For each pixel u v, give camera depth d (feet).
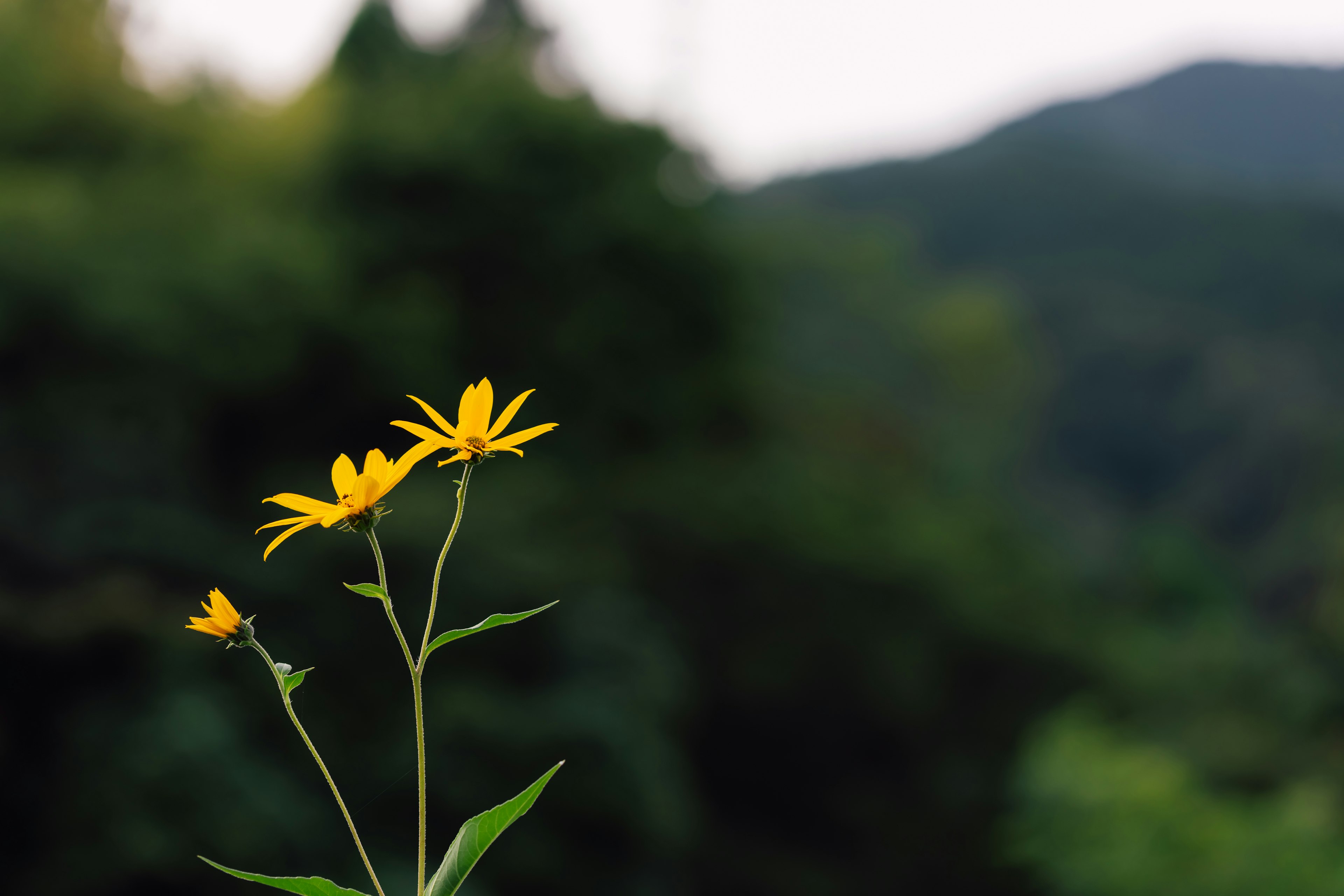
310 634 36.27
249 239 48.98
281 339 46.83
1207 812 28.73
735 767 62.75
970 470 112.37
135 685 29.22
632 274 70.33
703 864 55.72
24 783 26.66
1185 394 223.71
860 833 60.85
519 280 66.08
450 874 4.17
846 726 63.31
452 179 63.10
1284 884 25.79
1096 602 102.37
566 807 37.47
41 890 25.38
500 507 46.52
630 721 40.86
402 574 39.42
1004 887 56.39
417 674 4.01
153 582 33.81
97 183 53.11
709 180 80.43
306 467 47.70
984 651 67.72
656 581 61.87
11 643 27.61
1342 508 159.43
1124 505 208.13
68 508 35.09
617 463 67.92
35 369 38.32
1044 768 33.35
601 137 70.54
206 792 27.78
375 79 73.56
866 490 80.94
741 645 62.90
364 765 34.53
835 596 64.49
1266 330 241.35
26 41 55.16
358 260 58.54
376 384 50.96
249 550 37.81
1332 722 68.18
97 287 40.19
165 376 41.96
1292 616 145.28
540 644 41.70
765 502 67.62
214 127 62.59
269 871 28.04
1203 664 76.38
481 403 4.41
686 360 74.18
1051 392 215.72
